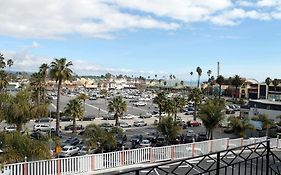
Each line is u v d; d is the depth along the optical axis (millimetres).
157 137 49719
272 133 52781
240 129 47500
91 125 35375
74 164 17359
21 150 19328
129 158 19484
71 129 61500
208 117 40344
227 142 25234
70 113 59594
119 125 68062
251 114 68938
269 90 125562
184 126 68375
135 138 49969
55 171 16719
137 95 168500
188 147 22266
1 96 25562
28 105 26016
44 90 73000
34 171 16062
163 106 69125
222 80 132125
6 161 18453
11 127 39969
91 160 17969
